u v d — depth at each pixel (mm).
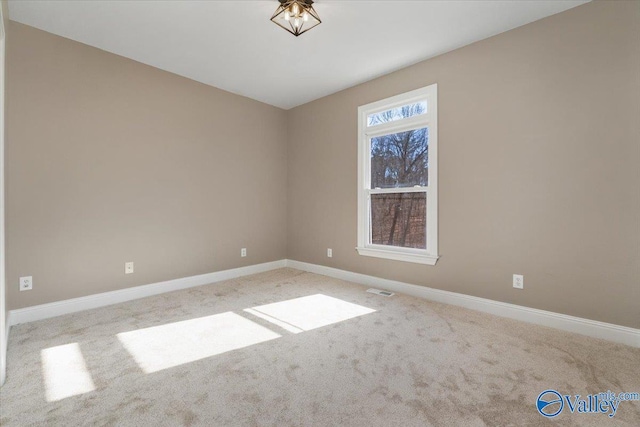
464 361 1865
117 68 2971
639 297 2051
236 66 3232
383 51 2920
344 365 1825
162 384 1630
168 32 2602
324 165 4148
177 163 3434
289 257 4684
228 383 1641
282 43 2781
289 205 4664
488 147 2689
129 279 3072
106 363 1842
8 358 1894
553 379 1673
